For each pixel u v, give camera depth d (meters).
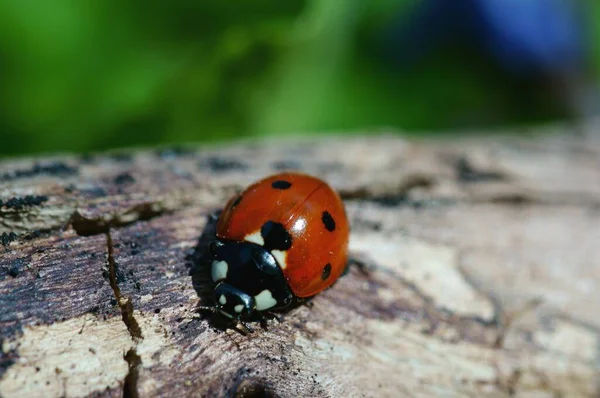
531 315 0.06
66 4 0.07
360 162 0.07
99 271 0.05
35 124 0.07
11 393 0.05
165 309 0.05
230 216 0.06
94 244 0.06
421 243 0.06
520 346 0.06
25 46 0.07
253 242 0.05
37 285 0.05
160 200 0.06
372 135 0.07
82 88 0.07
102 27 0.07
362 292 0.06
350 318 0.06
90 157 0.06
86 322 0.05
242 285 0.05
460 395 0.06
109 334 0.05
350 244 0.06
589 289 0.06
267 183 0.06
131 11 0.07
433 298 0.06
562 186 0.07
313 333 0.05
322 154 0.07
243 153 0.07
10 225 0.05
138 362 0.05
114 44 0.07
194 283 0.05
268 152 0.07
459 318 0.06
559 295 0.06
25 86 0.07
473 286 0.06
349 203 0.06
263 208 0.05
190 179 0.06
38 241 0.05
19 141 0.07
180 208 0.06
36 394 0.05
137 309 0.05
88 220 0.06
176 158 0.06
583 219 0.07
